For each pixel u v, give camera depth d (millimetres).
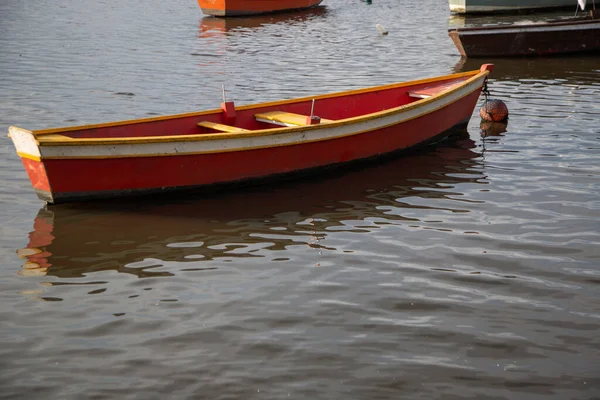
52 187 8898
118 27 27875
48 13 31922
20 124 13703
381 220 9016
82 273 7574
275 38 25219
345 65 19812
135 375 5762
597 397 5457
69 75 18500
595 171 10758
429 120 11844
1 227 8750
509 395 5488
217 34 26219
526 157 11492
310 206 9508
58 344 6211
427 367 5844
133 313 6730
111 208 9336
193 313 6719
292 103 11641
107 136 9773
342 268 7648
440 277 7418
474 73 13328
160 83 17672
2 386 5617
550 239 8336
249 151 9852
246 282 7344
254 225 8859
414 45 23297
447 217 9078
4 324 6531
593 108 14672
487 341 6219
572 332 6355
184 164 9492
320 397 5469
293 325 6496
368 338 6273
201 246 8250
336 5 35938
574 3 31438
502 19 29375
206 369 5828
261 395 5496
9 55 21219
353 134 10719
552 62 19984
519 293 7070
